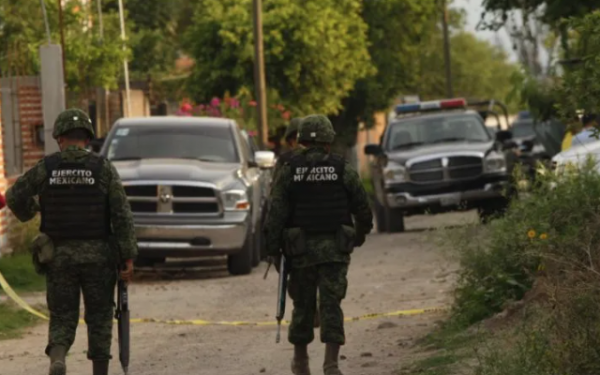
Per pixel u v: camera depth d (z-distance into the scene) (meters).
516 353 28.58
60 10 77.75
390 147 85.06
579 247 32.41
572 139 50.47
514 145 84.94
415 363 32.50
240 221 61.03
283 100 137.00
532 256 35.72
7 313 45.66
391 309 46.19
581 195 36.34
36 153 79.56
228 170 62.41
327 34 135.38
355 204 30.11
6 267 57.97
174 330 43.41
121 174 60.62
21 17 91.25
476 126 85.19
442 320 40.38
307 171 29.83
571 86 32.00
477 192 80.44
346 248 29.67
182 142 64.50
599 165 41.75
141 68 175.25
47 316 46.56
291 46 135.88
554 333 28.02
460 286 44.69
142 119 66.12
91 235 28.58
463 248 41.22
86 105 96.00
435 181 81.00
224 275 63.19
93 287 28.69
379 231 88.19
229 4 137.12
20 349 39.38
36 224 64.88
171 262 70.31
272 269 66.00
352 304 48.69
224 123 66.38
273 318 46.41
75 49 93.44
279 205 29.88
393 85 164.75
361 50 142.88
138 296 54.31
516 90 61.50
